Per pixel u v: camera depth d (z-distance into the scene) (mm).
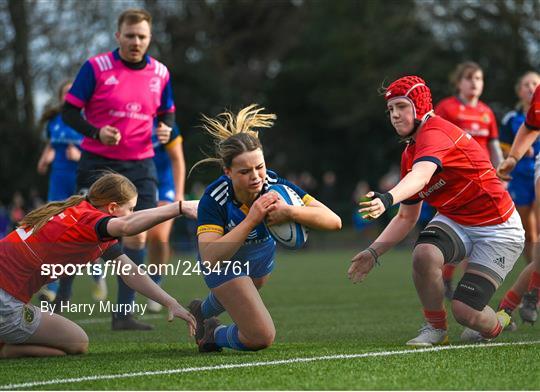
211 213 19375
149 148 28844
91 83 27828
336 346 21469
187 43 129375
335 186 140000
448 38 122000
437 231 21297
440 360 18641
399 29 126875
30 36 110375
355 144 138000
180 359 19703
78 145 35562
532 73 34125
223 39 135375
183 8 129625
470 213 21109
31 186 113688
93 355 20938
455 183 20844
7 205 114750
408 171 21141
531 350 20016
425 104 20562
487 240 21141
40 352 20953
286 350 20875
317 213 18578
